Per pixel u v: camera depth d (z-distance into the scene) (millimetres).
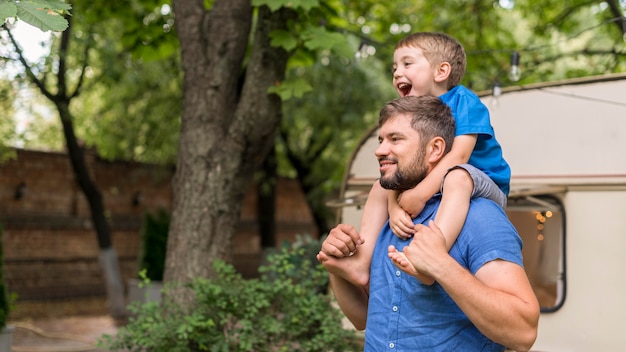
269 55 6492
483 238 1951
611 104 5660
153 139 14141
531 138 6000
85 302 14617
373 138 6996
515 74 6535
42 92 10664
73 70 12180
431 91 2588
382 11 11523
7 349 7730
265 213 15289
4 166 13805
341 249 2178
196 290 5676
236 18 6711
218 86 6652
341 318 5730
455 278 1808
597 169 5652
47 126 15188
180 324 5516
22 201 14141
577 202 5715
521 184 5992
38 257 14328
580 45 14133
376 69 13789
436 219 1997
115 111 14078
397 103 2145
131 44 7742
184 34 6730
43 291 14242
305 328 5582
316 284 6105
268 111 6527
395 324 2043
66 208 14977
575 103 5824
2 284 7730
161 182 16906
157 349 5508
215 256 6578
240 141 6598
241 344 5301
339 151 14492
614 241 5527
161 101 13656
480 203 2035
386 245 2178
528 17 11672
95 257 15438
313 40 6156
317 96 13008
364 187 6949
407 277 2039
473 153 2371
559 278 5738
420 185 2117
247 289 5594
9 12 2914
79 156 11930
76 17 10367
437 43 2582
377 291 2127
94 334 10945
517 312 1813
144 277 5984
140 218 16406
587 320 5570
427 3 11617
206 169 6613
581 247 5656
